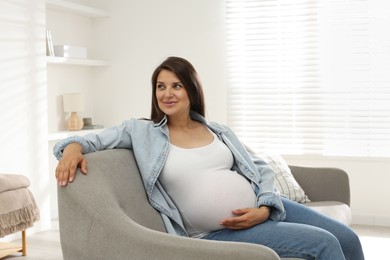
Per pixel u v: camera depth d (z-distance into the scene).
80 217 1.74
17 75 4.09
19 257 3.62
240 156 2.26
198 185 2.07
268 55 4.92
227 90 5.06
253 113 5.00
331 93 4.76
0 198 3.38
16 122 4.09
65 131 4.97
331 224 2.20
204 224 2.07
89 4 5.45
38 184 4.31
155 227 1.97
